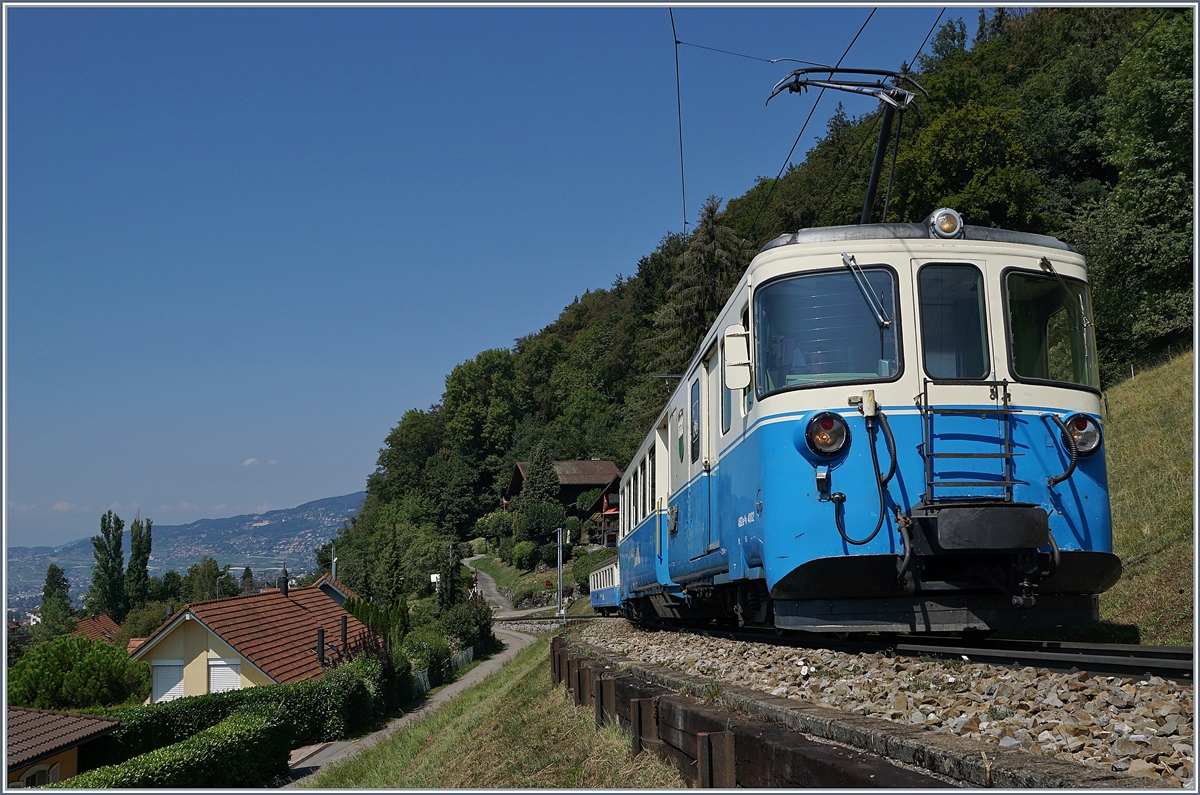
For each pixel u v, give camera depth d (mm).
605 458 96312
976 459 6797
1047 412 7020
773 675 6867
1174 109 28078
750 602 9070
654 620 17484
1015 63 64125
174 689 26641
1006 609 6883
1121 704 4312
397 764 15219
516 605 68375
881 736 4000
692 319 45438
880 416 6914
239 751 16562
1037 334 7266
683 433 11656
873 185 10242
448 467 115688
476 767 9977
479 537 104062
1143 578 10391
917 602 6918
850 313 7207
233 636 26562
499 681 25672
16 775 15375
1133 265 28781
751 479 7777
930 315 7133
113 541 70000
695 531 10688
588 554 68312
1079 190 45188
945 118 41531
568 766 7504
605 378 104188
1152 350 29312
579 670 9742
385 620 36125
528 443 108250
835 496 6852
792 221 62031
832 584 6797
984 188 40250
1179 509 12250
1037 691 4758
